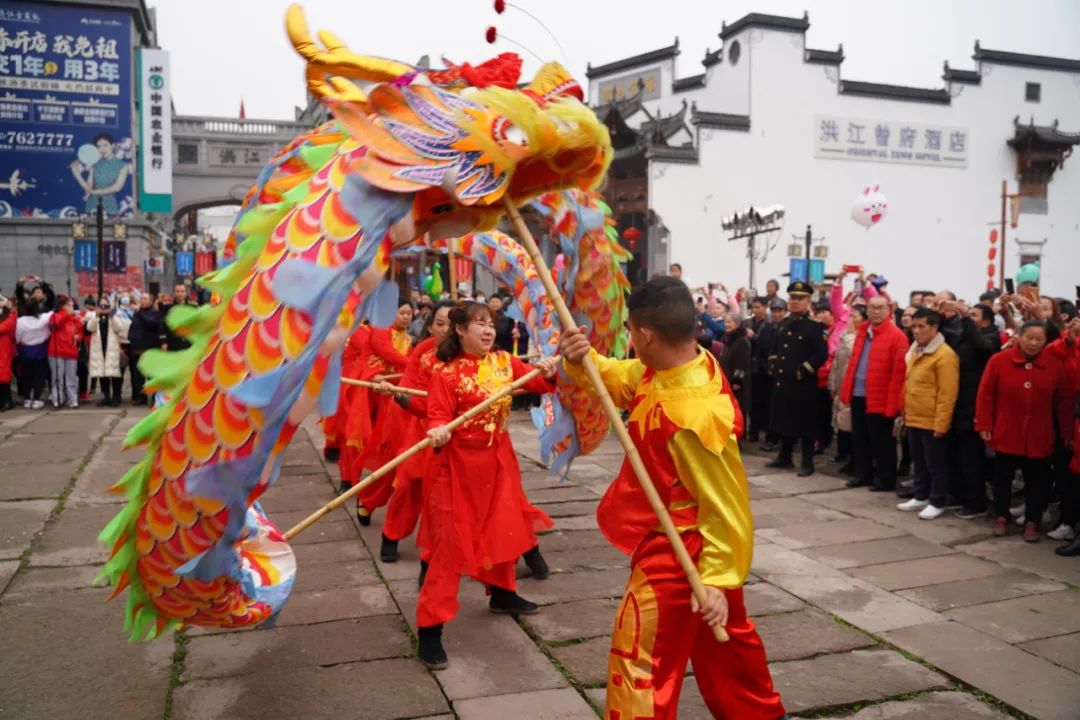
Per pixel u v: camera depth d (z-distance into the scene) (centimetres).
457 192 254
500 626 405
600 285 418
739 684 249
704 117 2611
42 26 2114
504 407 396
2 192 2134
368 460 583
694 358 245
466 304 392
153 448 254
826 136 2794
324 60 260
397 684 345
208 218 5162
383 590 457
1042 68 3019
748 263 2678
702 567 228
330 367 244
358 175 251
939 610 428
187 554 248
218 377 238
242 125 2862
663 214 2592
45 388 1296
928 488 643
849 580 473
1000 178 3009
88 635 395
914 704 328
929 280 2945
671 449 235
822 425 871
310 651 378
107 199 2198
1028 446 539
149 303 1194
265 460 238
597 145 289
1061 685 343
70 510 617
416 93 264
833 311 899
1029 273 715
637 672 230
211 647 382
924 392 617
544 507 636
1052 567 499
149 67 2227
